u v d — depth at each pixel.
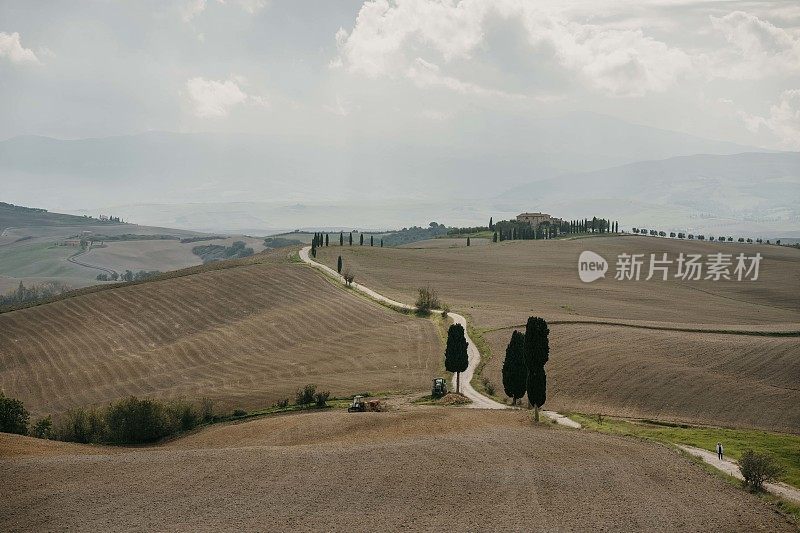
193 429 83.31
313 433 69.00
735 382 93.88
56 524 42.97
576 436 66.56
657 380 95.94
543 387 75.94
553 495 48.78
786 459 63.44
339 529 42.19
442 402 88.56
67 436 81.50
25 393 109.88
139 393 107.19
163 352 126.12
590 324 125.31
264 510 45.19
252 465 54.72
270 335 133.00
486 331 126.81
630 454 60.12
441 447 60.38
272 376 111.50
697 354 104.75
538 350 76.31
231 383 109.00
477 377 104.19
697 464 58.25
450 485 50.25
